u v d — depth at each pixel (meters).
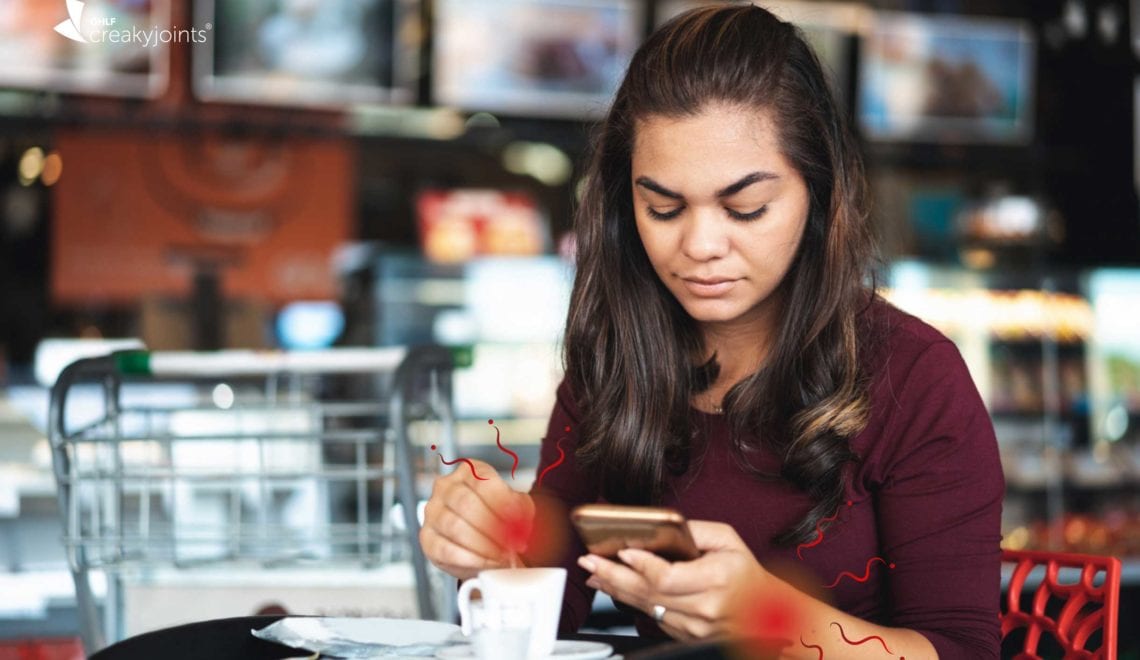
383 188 5.63
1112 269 4.92
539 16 4.79
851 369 1.50
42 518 2.98
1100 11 5.14
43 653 2.83
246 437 2.00
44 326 5.43
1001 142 5.22
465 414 5.00
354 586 2.24
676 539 1.15
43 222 5.36
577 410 1.72
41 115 4.79
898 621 1.46
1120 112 5.22
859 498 1.52
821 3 4.92
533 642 1.21
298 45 4.65
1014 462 4.87
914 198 5.47
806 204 1.48
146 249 4.98
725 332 1.61
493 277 5.28
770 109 1.41
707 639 1.09
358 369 2.12
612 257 1.64
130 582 2.18
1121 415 4.91
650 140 1.43
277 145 5.02
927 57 5.09
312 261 5.08
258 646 1.28
